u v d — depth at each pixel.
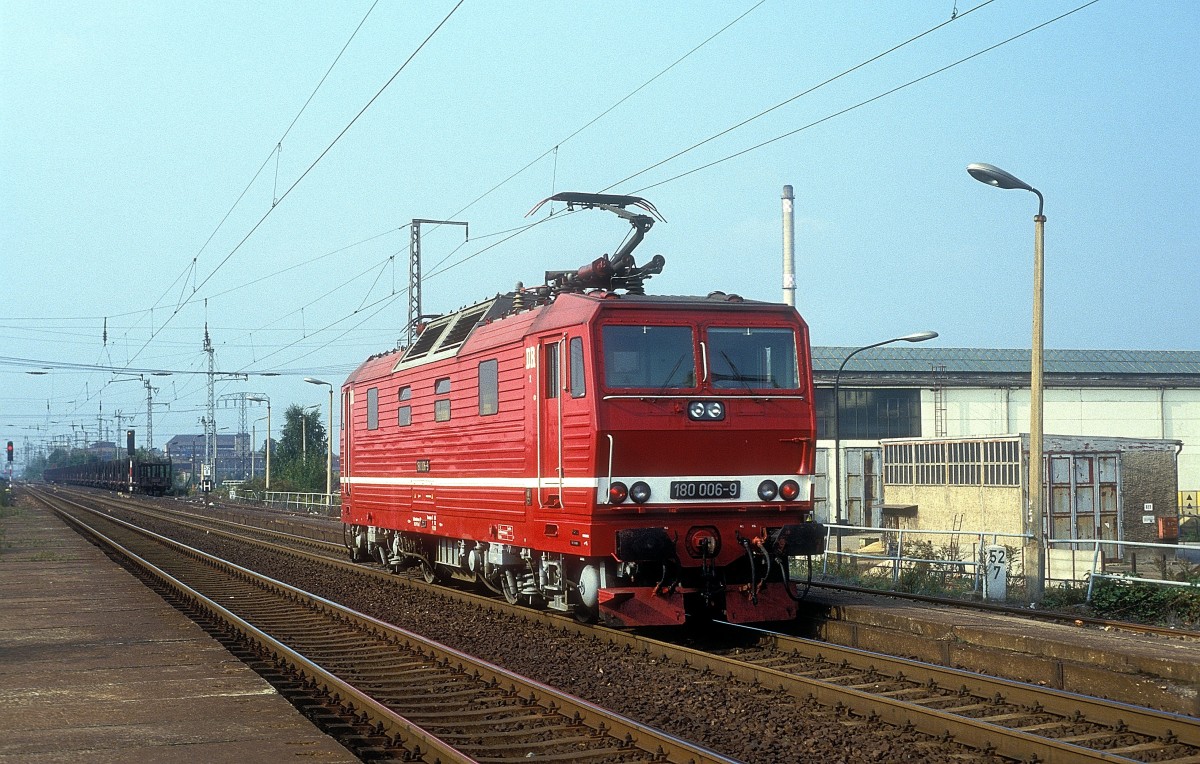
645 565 13.75
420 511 19.30
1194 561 31.75
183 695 9.91
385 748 8.75
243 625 14.70
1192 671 10.28
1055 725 9.15
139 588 19.86
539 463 14.49
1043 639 11.98
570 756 8.41
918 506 36.03
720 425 13.68
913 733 9.10
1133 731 8.90
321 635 15.05
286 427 86.56
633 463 13.38
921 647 12.46
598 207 16.73
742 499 13.90
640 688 10.98
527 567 16.20
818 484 41.62
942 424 49.72
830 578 20.94
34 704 9.52
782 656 12.52
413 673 12.00
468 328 17.81
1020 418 50.94
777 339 14.25
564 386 13.85
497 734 9.14
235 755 7.79
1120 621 14.41
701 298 14.44
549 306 14.77
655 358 13.62
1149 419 52.47
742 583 14.22
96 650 12.51
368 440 22.70
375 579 22.12
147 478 96.31
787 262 28.72
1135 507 34.00
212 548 32.09
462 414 17.27
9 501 77.12
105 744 8.11
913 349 53.38
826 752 8.61
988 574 17.48
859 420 49.38
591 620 14.73
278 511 60.28
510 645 13.62
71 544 32.72
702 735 9.13
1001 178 17.23
